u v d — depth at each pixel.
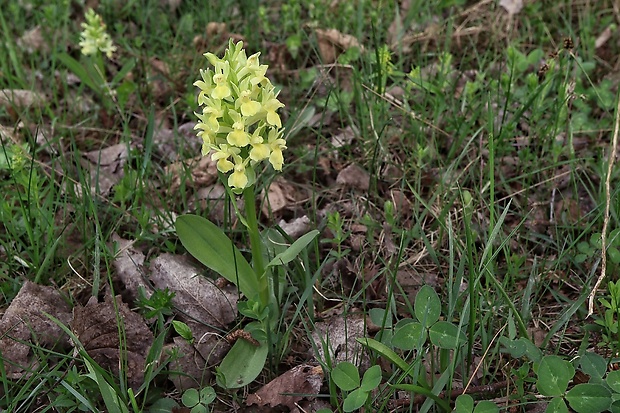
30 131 0.76
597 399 0.48
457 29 0.85
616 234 0.58
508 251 0.58
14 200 0.67
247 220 0.54
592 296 0.52
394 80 0.77
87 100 0.80
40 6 0.94
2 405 0.54
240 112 0.51
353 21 0.88
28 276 0.62
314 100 0.78
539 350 0.52
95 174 0.72
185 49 0.87
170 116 0.79
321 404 0.54
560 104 0.69
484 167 0.70
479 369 0.54
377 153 0.71
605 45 0.83
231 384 0.54
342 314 0.59
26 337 0.57
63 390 0.54
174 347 0.55
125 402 0.52
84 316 0.56
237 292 0.60
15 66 0.82
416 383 0.51
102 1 0.93
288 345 0.57
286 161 0.72
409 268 0.62
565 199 0.68
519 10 0.87
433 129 0.70
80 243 0.65
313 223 0.65
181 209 0.69
